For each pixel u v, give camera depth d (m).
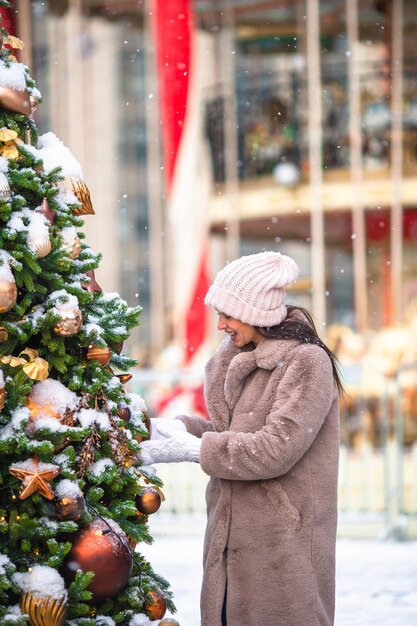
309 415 5.40
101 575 5.03
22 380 4.92
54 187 5.14
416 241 23.97
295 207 20.84
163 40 17.05
